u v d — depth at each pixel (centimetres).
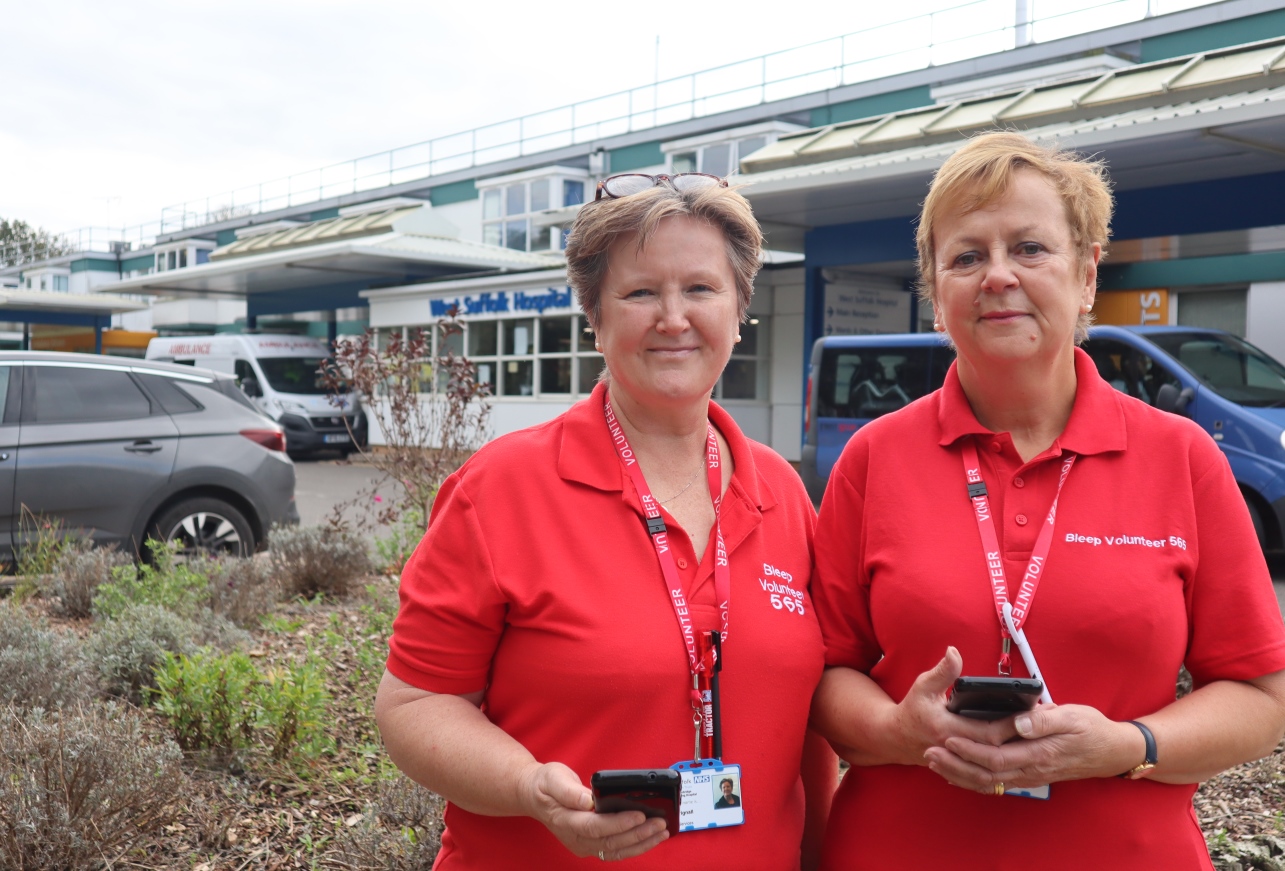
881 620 189
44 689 431
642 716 173
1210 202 1320
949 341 199
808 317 1770
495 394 2239
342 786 385
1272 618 175
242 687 410
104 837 318
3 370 723
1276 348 1620
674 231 183
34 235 6931
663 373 184
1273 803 373
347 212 3750
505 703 179
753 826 179
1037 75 2030
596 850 152
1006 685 155
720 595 181
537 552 176
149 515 747
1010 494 185
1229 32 1797
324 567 720
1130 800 174
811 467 1271
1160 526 178
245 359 2306
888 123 1562
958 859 179
